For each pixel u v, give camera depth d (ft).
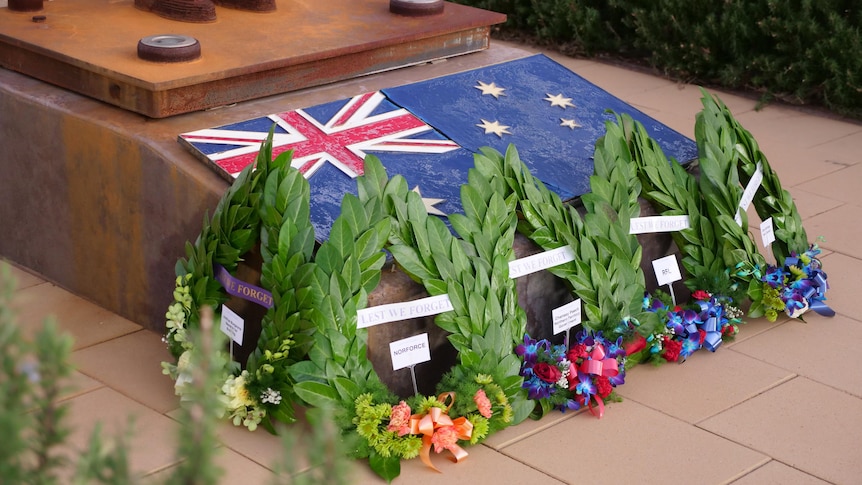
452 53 17.16
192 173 12.05
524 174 12.24
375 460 10.11
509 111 14.98
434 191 12.47
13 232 14.82
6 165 14.47
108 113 13.30
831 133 22.85
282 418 10.59
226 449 10.55
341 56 15.24
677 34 26.84
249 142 12.68
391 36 15.92
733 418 11.52
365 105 14.29
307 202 10.77
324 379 10.21
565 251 12.01
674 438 11.07
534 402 11.19
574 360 11.39
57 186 13.83
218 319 11.02
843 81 23.80
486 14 17.97
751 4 25.49
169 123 13.09
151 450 10.39
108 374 12.01
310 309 10.25
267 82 14.33
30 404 5.00
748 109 24.61
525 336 11.30
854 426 11.44
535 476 10.27
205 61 13.85
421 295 11.00
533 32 30.32
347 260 10.41
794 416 11.61
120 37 14.74
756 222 17.15
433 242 10.98
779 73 24.71
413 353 10.81
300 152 12.75
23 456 5.29
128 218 13.00
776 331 13.74
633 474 10.37
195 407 4.65
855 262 15.97
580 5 28.68
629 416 11.50
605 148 13.16
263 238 10.72
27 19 15.39
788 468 10.58
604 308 12.00
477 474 10.27
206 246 11.26
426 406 10.28
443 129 14.06
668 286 13.93
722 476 10.39
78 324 13.25
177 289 11.32
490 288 11.05
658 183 13.29
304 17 16.88
